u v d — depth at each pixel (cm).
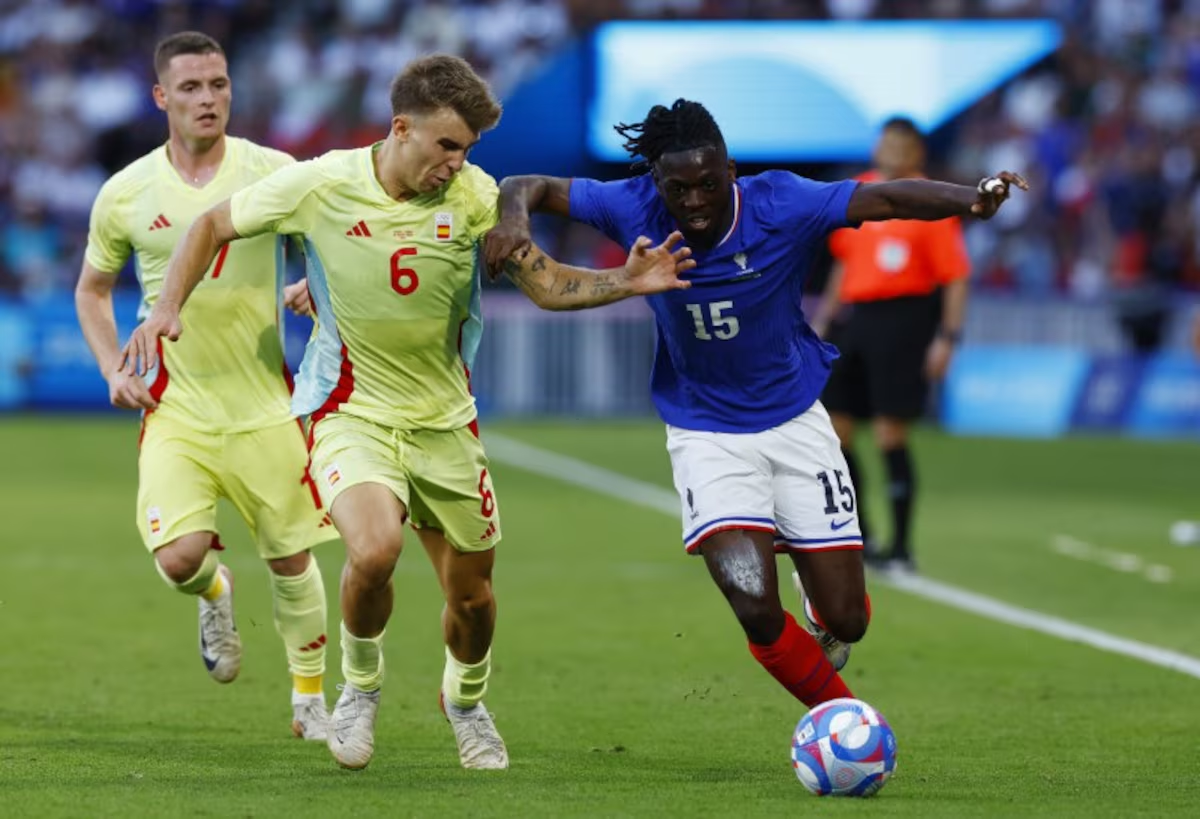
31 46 9200
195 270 2248
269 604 3809
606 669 3131
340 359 2281
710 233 2234
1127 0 9394
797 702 2852
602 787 2148
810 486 2347
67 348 7981
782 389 2344
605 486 5944
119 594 3875
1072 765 2345
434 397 2294
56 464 6331
